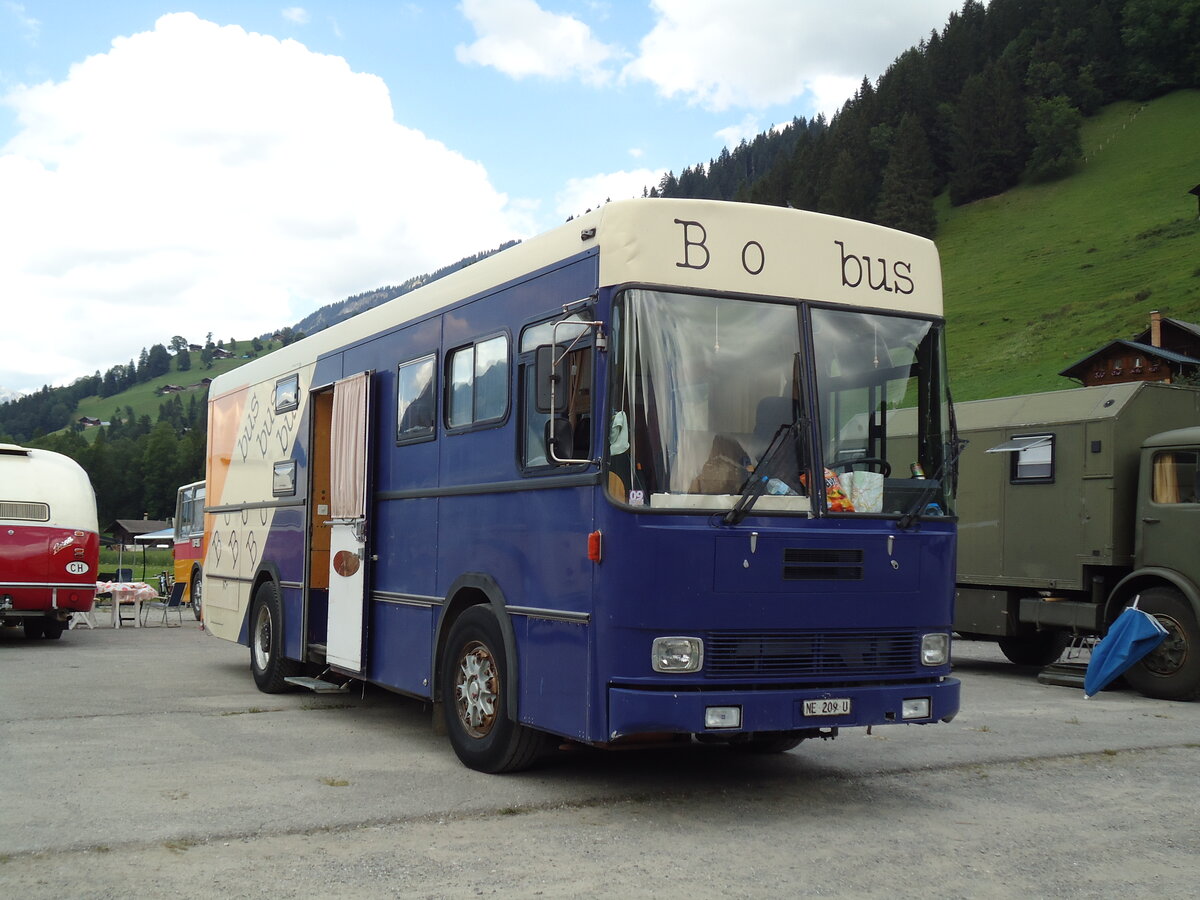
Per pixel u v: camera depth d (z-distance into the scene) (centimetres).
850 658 641
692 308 632
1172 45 14888
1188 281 9188
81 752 777
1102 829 612
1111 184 13175
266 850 538
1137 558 1291
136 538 4722
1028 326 9581
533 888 485
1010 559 1449
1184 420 1391
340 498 980
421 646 828
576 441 641
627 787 693
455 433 798
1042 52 15888
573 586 639
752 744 803
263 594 1131
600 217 648
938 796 689
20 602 1631
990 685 1334
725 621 606
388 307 946
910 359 695
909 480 676
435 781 700
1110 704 1165
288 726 910
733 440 625
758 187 16862
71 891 473
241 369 1308
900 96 16112
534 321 707
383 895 472
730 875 510
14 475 1658
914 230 14162
